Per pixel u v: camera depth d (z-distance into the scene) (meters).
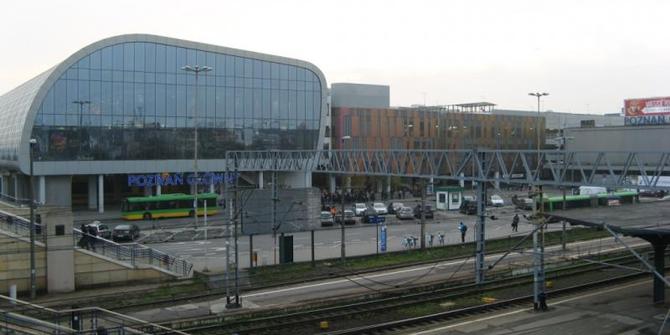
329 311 31.45
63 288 37.56
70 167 73.56
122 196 89.56
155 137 77.88
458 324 29.41
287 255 44.16
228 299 33.09
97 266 38.78
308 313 30.88
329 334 27.08
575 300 34.28
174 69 78.38
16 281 36.81
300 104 86.38
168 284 38.91
